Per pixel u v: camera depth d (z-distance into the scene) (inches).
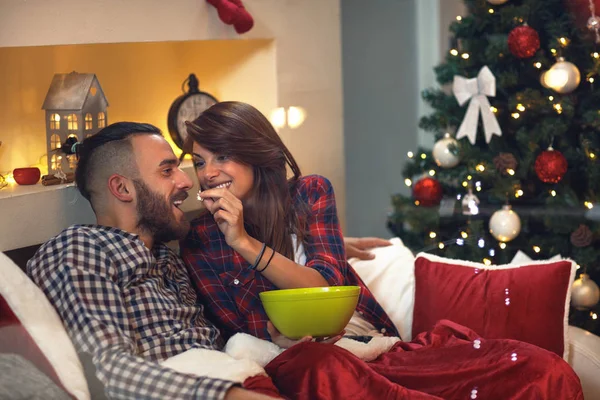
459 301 97.4
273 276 85.1
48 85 98.5
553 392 76.9
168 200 82.0
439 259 101.9
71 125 92.5
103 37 93.7
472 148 132.9
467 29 134.0
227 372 69.7
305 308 74.9
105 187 81.0
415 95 198.5
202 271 90.9
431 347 84.0
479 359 79.5
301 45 131.3
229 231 83.9
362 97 194.7
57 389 65.8
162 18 102.2
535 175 132.0
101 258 75.7
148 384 68.1
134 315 76.9
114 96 111.3
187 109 117.1
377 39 194.2
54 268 74.5
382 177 197.9
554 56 128.3
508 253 130.2
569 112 123.3
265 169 91.7
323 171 138.5
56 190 86.7
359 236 197.5
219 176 89.7
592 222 124.6
